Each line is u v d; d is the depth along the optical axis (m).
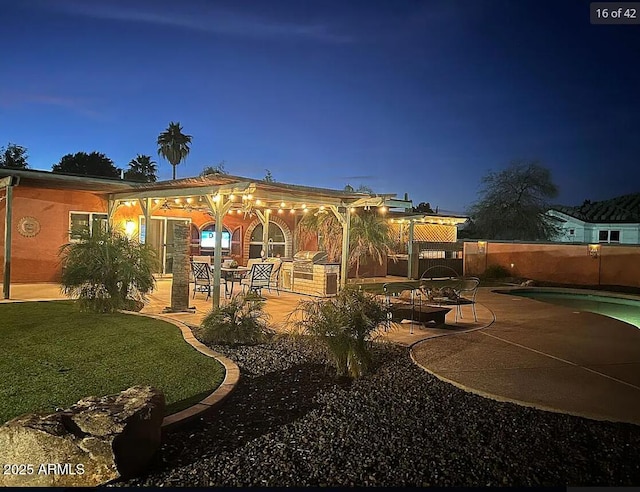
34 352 6.00
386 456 3.47
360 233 16.11
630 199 29.84
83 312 8.73
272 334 7.16
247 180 9.07
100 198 14.38
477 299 12.27
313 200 11.35
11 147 33.22
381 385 5.07
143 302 9.55
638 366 5.83
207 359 5.79
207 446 3.61
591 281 16.91
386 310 5.88
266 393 4.80
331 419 4.14
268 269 11.62
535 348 6.72
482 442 3.71
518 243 18.78
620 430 3.95
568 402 4.56
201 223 16.61
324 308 5.52
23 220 13.11
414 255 17.47
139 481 3.12
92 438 3.03
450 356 6.21
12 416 3.95
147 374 5.19
